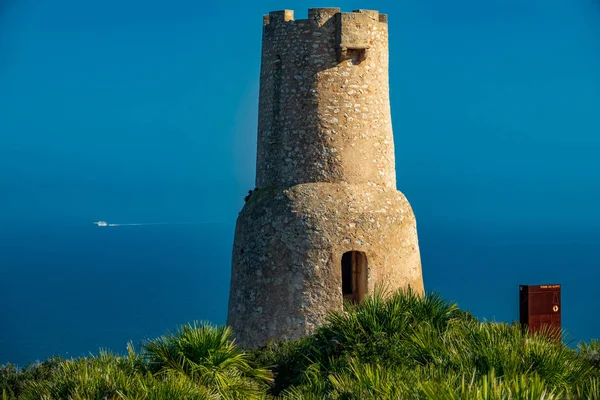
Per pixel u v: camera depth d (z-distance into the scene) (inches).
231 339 3009.4
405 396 1727.4
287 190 2989.7
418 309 2324.1
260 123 3127.5
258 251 2989.7
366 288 2933.1
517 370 1877.5
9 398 2107.5
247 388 2171.5
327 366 2256.4
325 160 2984.7
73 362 2180.1
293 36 3026.6
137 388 1936.5
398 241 3004.4
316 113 2992.1
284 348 2529.5
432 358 2052.2
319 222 2923.2
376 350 2167.8
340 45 2977.4
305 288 2901.1
